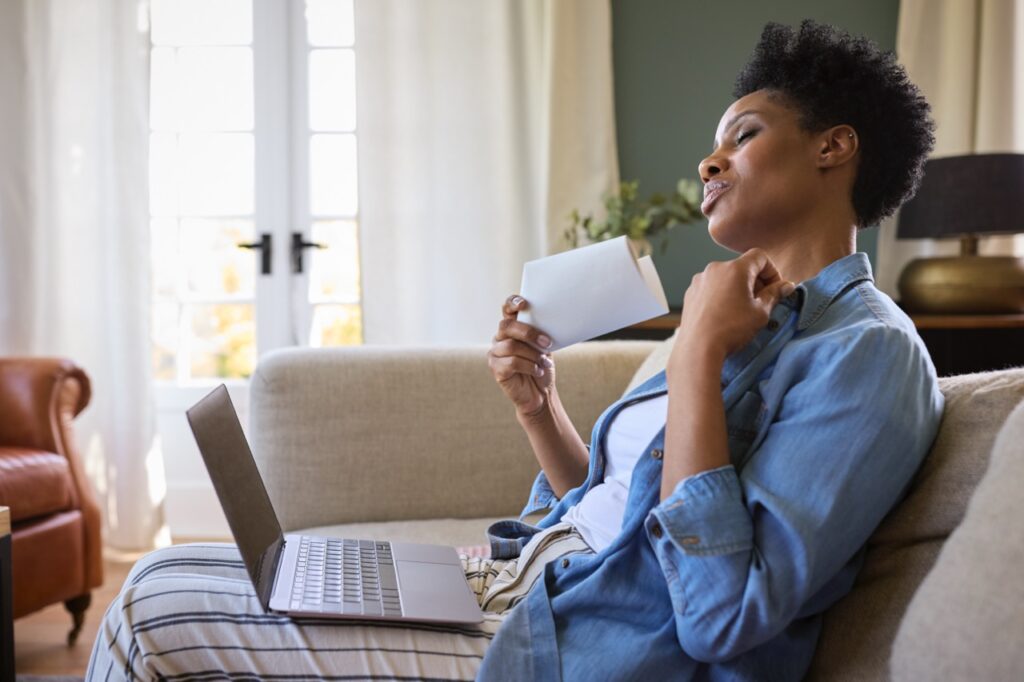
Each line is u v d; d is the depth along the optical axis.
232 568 1.10
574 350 2.00
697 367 0.87
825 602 0.90
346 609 0.91
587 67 3.21
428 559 1.16
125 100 3.23
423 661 0.90
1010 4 3.06
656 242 3.33
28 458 2.24
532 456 1.92
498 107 3.26
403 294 3.28
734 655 0.81
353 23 3.37
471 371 1.92
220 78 3.42
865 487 0.81
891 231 3.19
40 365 2.43
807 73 1.03
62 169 3.29
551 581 0.98
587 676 0.87
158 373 3.46
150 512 3.24
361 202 3.25
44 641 2.35
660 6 3.31
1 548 1.50
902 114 1.04
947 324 2.59
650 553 0.93
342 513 1.84
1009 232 2.62
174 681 0.88
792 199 1.02
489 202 3.28
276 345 3.43
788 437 0.83
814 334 0.94
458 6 3.25
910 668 0.71
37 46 3.24
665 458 0.87
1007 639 0.66
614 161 3.23
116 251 3.22
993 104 3.07
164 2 3.39
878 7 3.27
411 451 1.87
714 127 3.32
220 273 3.45
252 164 3.43
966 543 0.72
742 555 0.80
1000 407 0.87
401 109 3.26
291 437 1.84
